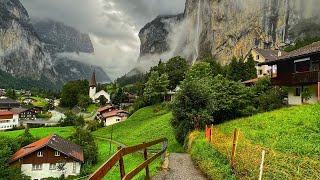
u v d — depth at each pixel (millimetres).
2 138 55062
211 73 77438
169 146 40656
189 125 35219
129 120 77000
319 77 33500
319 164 11938
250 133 22875
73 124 96312
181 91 35781
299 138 19438
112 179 31328
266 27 199000
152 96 87562
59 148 48562
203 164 17031
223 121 39906
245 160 13273
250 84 61312
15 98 192125
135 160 39344
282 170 11328
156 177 15023
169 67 106875
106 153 54281
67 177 47406
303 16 187500
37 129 87250
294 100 39781
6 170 45031
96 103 161000
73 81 175375
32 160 47656
